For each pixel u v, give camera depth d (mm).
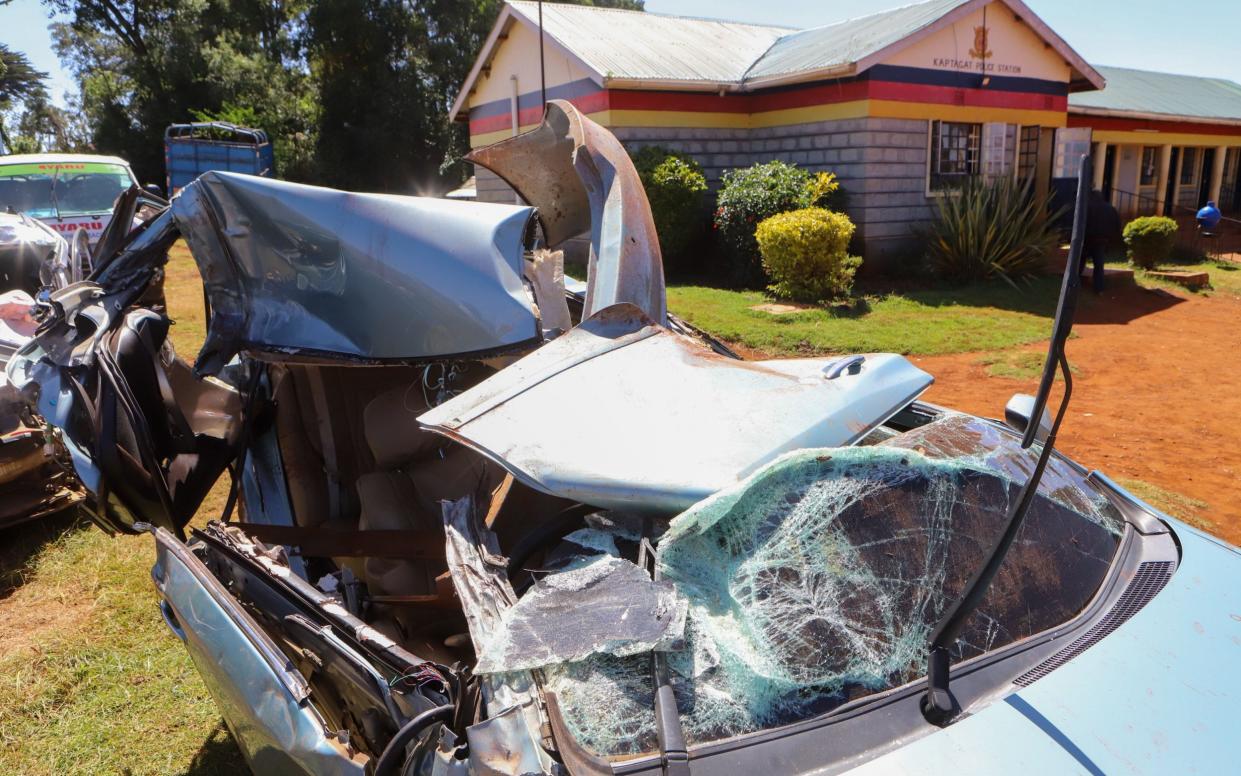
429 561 3086
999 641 2068
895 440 2498
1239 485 6051
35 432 4578
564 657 1843
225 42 30703
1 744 3287
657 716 1763
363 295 3162
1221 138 23312
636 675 1854
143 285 3594
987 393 8289
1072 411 7914
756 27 19266
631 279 3441
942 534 2217
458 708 1836
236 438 3812
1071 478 2668
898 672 1957
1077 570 2314
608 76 13656
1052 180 16047
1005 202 13867
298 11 31719
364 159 29500
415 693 1969
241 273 3246
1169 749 1758
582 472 2289
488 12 30375
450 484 3359
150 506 3256
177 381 3945
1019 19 14953
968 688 1920
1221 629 2127
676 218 13984
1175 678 1942
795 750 1752
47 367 3330
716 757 1726
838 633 1978
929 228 14656
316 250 3178
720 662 1879
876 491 2229
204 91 30328
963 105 14609
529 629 1928
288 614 2473
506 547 2686
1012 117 15383
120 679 3689
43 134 62375
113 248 3828
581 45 14992
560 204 4781
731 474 2227
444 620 2936
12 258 7156
